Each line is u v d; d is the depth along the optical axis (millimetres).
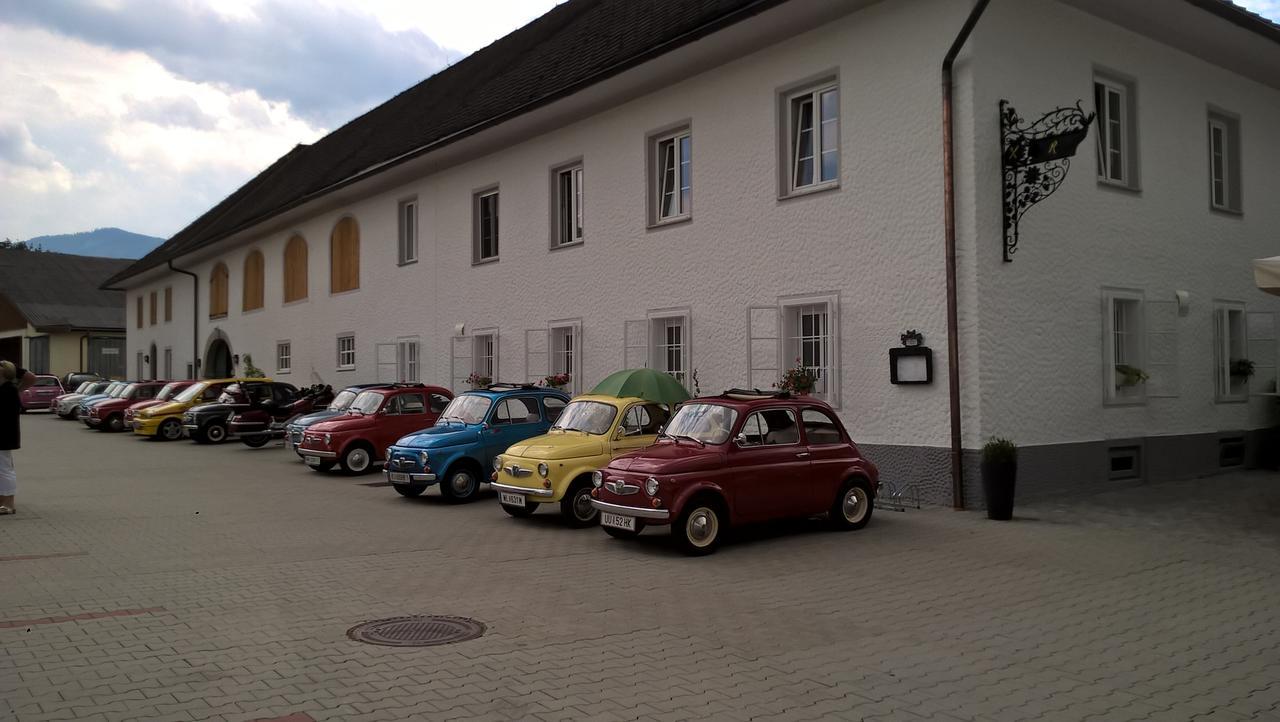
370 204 26672
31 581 8273
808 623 6828
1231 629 6645
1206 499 12797
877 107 13156
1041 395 12734
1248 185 16953
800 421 10453
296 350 31172
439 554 9656
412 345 24750
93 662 5836
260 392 24172
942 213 12320
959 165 12219
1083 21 13711
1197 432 15375
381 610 7223
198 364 40375
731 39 14500
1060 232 13156
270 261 33375
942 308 12297
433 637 6438
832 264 13727
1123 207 14227
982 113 12188
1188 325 15352
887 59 13047
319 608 7289
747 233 15078
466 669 5711
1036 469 12531
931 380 12352
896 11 12938
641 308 17156
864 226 13297
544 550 9875
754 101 15016
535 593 7828
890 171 12977
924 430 12484
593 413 12156
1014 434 12344
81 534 10875
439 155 21984
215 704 5059
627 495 9680
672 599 7602
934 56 12469
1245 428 16375
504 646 6230
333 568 8906
